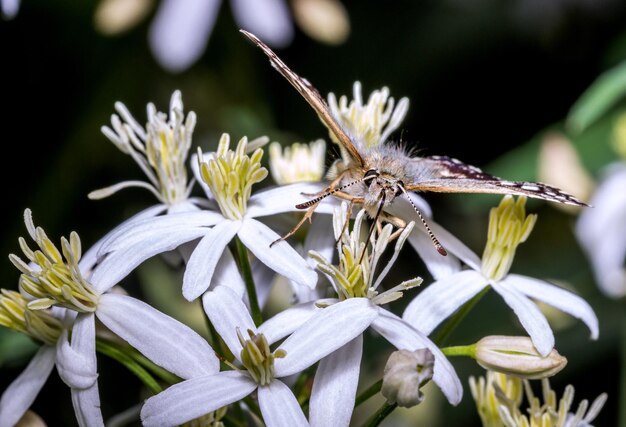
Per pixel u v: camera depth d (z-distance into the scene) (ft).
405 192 0.52
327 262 0.49
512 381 0.53
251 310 0.52
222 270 0.51
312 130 0.79
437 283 0.53
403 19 0.80
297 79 0.51
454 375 0.49
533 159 0.76
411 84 0.80
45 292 0.50
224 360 0.49
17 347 0.65
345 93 0.80
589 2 0.80
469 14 0.81
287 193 0.53
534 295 0.53
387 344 0.69
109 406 0.72
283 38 0.71
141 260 0.50
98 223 0.75
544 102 0.81
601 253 0.72
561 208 0.75
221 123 0.76
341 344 0.48
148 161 0.57
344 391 0.48
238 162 0.51
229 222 0.52
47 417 0.71
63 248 0.49
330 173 0.54
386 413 0.49
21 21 0.75
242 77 0.77
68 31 0.75
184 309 0.70
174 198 0.55
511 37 0.81
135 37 0.76
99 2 0.75
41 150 0.75
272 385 0.48
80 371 0.49
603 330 0.74
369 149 0.54
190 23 0.71
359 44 0.80
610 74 0.69
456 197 0.76
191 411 0.47
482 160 0.82
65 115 0.75
